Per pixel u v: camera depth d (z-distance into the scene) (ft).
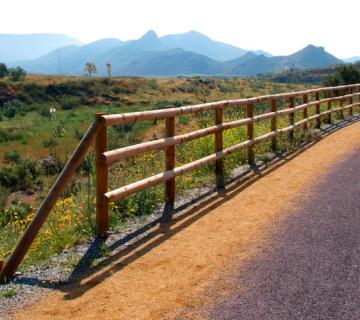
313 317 12.12
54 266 16.24
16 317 12.68
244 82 382.42
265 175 29.37
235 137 36.42
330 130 49.73
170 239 18.43
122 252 17.22
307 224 19.62
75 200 23.62
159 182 21.27
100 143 18.01
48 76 329.72
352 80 136.05
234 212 21.75
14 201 69.26
